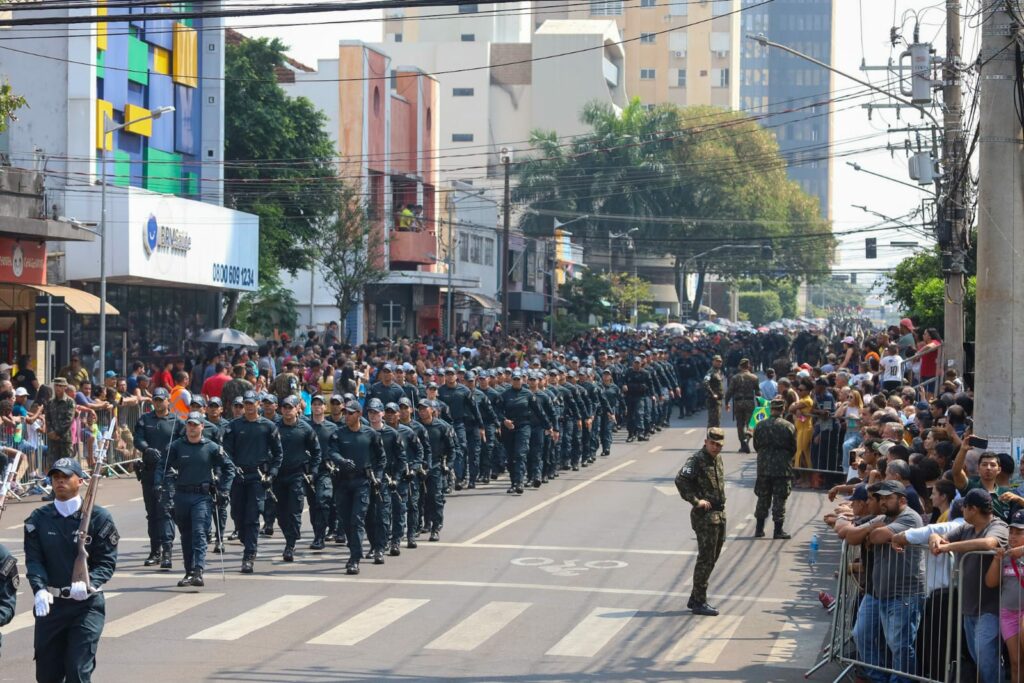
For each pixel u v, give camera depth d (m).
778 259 111.69
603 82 123.38
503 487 27.59
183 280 44.47
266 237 57.09
